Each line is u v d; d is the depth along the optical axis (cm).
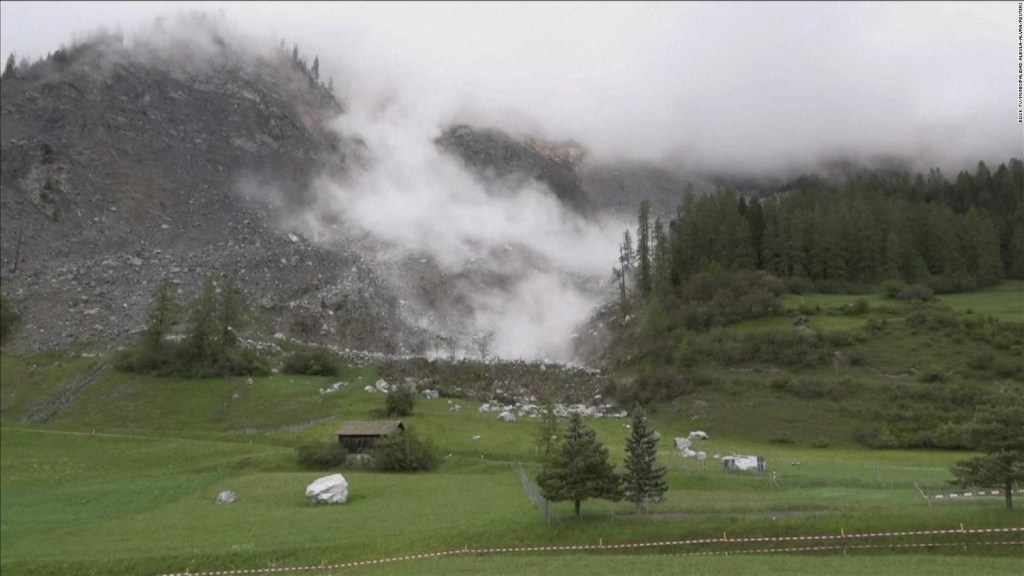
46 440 11506
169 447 11081
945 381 12162
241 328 17900
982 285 16812
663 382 14488
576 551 5578
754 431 12025
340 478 7938
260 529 6562
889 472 8269
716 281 17962
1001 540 5162
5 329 17125
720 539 5572
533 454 10338
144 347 15388
